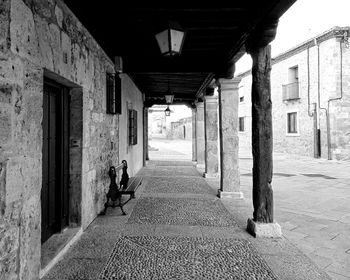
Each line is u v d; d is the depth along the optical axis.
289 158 12.08
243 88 18.55
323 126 11.64
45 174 2.47
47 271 2.07
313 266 2.23
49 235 2.58
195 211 3.78
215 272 2.11
